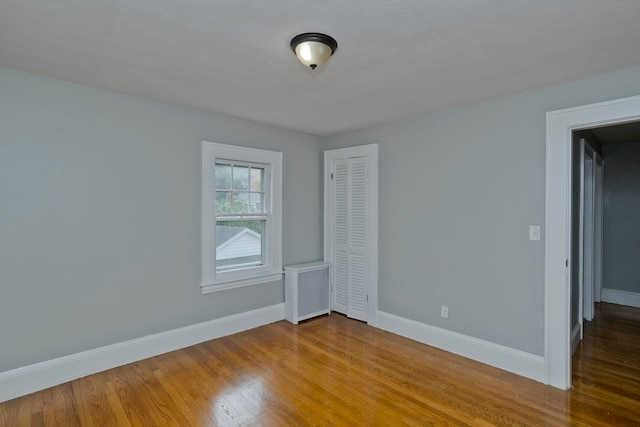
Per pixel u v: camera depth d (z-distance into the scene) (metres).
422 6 1.54
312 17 1.64
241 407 2.27
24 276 2.41
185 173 3.20
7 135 2.34
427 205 3.36
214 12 1.60
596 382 2.59
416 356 3.07
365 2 1.51
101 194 2.74
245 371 2.77
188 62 2.19
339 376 2.69
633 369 2.80
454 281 3.16
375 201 3.81
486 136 2.94
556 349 2.54
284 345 3.30
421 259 3.41
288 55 2.07
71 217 2.60
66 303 2.59
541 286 2.63
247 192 3.73
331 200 4.32
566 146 2.49
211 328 3.42
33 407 2.25
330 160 4.32
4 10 1.59
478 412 2.22
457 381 2.62
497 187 2.87
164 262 3.09
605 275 4.86
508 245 2.81
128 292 2.89
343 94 2.78
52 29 1.78
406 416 2.18
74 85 2.59
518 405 2.29
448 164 3.20
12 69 2.33
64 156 2.56
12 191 2.36
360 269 4.00
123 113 2.83
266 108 3.17
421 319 3.42
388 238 3.71
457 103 3.00
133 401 2.33
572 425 2.07
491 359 2.90
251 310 3.76
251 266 3.79
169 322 3.13
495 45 1.93
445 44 1.92
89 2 1.53
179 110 3.15
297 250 4.21
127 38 1.87
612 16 1.63
